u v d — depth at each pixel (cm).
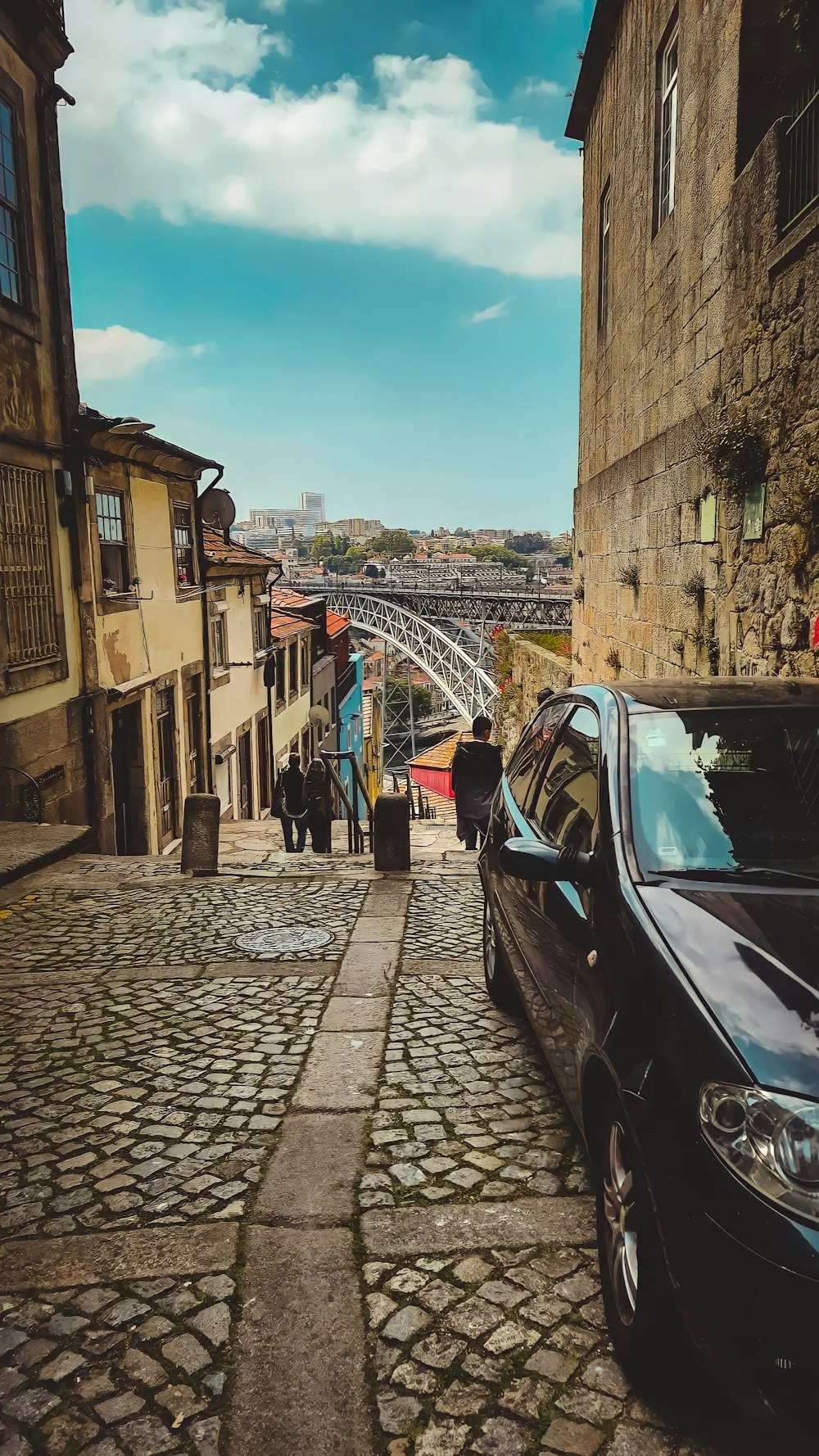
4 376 867
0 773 860
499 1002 440
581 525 1391
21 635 898
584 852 273
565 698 395
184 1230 271
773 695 321
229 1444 197
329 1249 260
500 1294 240
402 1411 204
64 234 995
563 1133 324
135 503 1199
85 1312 238
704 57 727
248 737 1861
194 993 472
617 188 1107
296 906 645
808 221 509
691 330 770
